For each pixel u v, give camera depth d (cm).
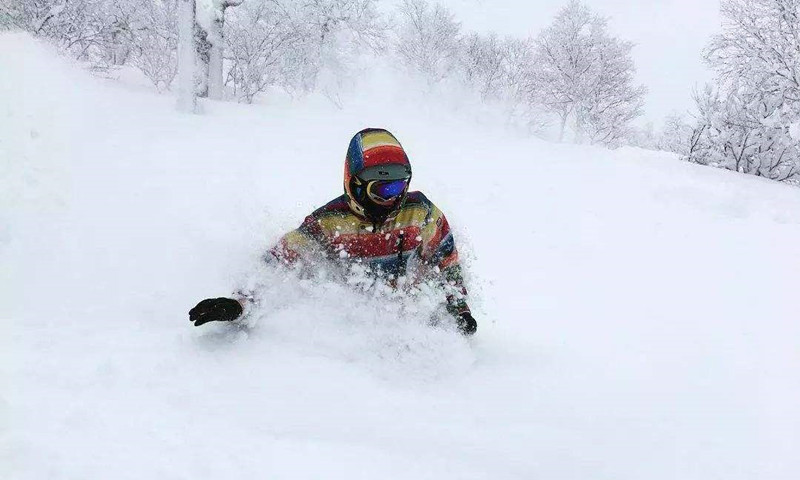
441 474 158
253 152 628
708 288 421
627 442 197
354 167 251
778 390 261
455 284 271
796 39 1138
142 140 595
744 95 1121
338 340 236
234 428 168
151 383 192
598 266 452
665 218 598
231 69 1140
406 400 204
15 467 136
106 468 140
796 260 497
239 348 225
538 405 215
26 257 364
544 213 573
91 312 286
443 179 649
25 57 689
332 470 150
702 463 191
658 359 289
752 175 984
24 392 175
